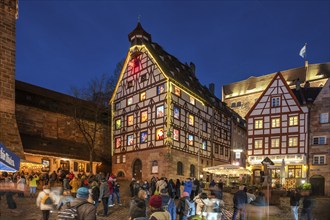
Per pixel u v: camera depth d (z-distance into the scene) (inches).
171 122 1321.4
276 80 1553.9
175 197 863.1
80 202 207.3
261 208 414.9
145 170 1381.6
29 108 1424.7
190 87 1534.2
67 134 1560.0
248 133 1577.3
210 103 1675.7
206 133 1605.6
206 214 373.7
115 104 1644.9
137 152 1440.7
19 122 1380.4
